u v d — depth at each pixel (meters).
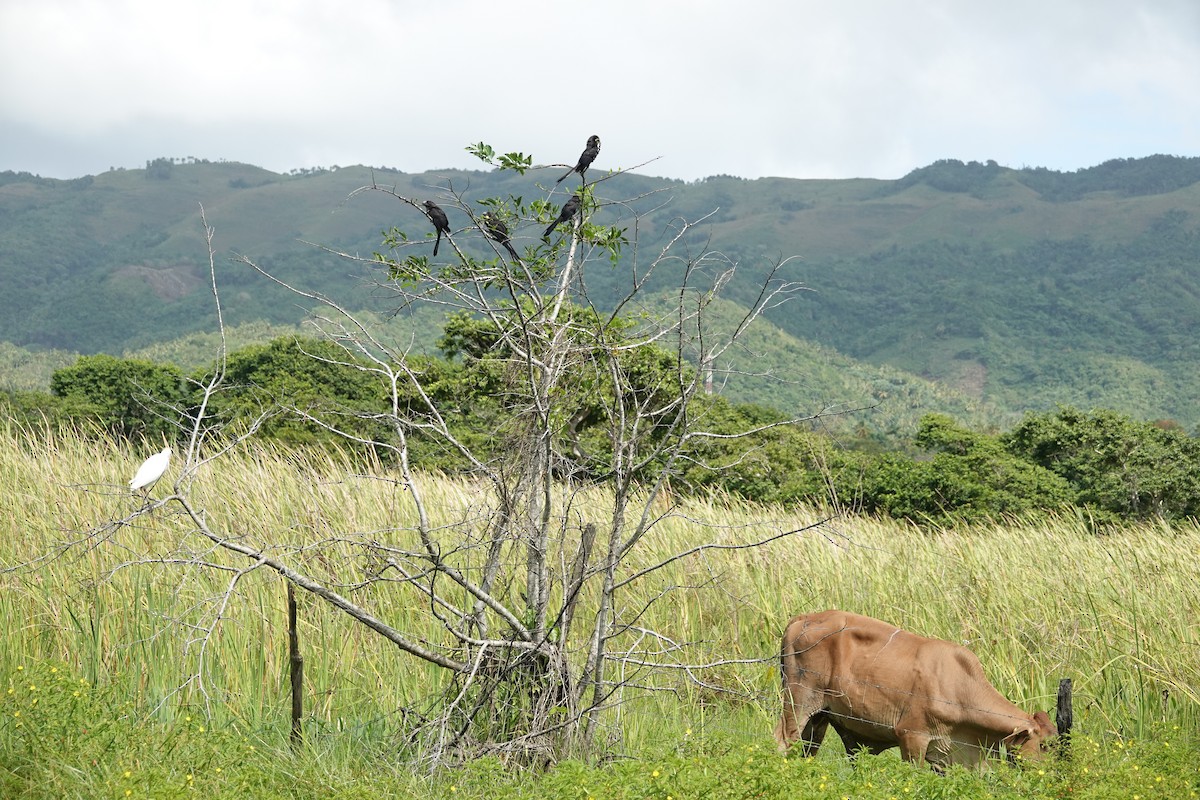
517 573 9.92
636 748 7.82
